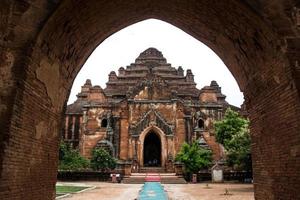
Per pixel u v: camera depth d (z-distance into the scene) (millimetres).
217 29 11727
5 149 7465
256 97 11359
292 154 8742
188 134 49281
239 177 40812
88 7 9750
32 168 9117
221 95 59500
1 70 7852
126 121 49875
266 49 9438
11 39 7977
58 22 8859
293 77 8352
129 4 11547
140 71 63094
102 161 42688
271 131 10164
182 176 41062
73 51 11219
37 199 9562
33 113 9000
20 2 7867
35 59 8555
